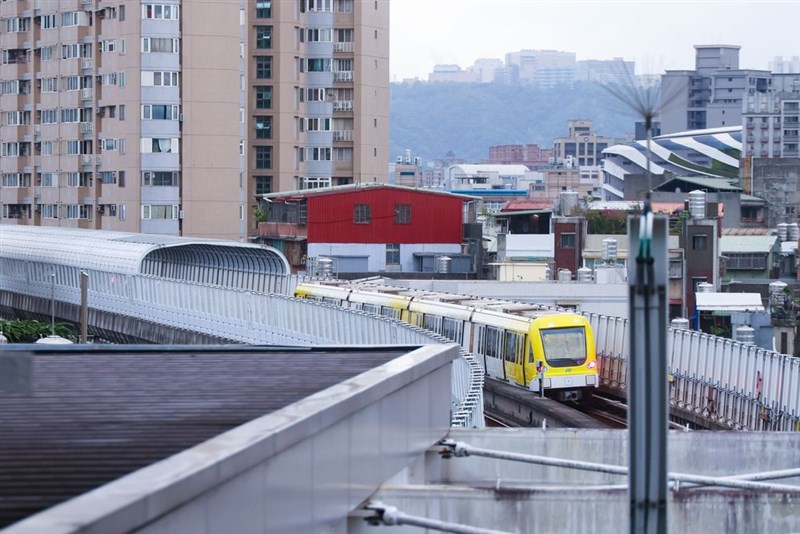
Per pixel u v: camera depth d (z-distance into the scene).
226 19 199.62
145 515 16.73
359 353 34.91
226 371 30.75
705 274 157.88
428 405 30.61
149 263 138.88
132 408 25.14
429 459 31.11
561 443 31.33
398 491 26.45
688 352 85.25
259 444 20.06
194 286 119.75
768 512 27.12
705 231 158.00
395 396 27.47
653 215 19.97
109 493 16.91
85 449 21.27
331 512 23.50
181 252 143.00
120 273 136.38
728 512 27.11
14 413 24.56
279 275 134.88
